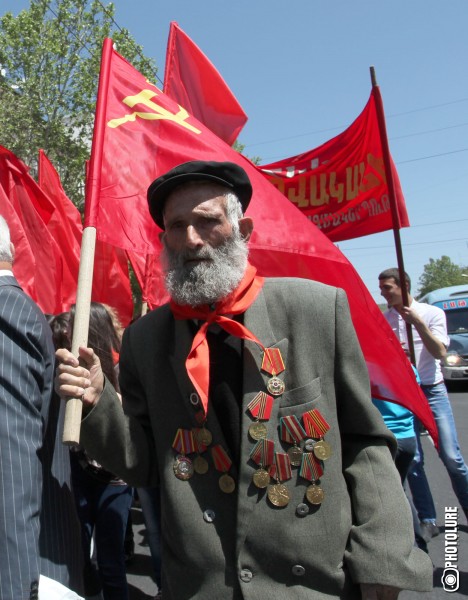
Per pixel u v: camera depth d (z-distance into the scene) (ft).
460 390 46.88
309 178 15.28
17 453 5.55
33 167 64.44
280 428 5.57
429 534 13.89
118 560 10.37
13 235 13.12
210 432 5.64
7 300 5.98
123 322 17.01
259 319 5.80
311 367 5.72
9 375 5.68
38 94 62.85
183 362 5.80
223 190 5.98
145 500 11.71
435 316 14.82
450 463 14.19
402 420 12.16
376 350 9.12
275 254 9.09
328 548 5.39
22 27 62.39
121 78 9.11
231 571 5.38
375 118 13.96
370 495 5.53
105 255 16.74
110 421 5.79
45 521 6.17
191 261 5.87
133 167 8.73
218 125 13.05
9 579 5.32
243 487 5.44
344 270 9.10
